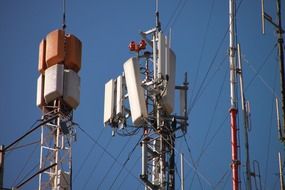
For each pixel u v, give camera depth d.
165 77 51.34
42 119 53.56
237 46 50.72
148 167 51.59
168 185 50.69
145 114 51.62
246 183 47.22
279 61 46.47
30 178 46.84
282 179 45.84
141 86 52.09
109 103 55.16
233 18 51.22
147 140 51.34
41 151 53.00
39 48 56.56
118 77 55.50
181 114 52.59
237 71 50.03
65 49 56.00
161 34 51.97
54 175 52.59
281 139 45.16
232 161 47.50
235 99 49.00
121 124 54.19
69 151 53.31
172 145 51.38
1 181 42.91
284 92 45.66
